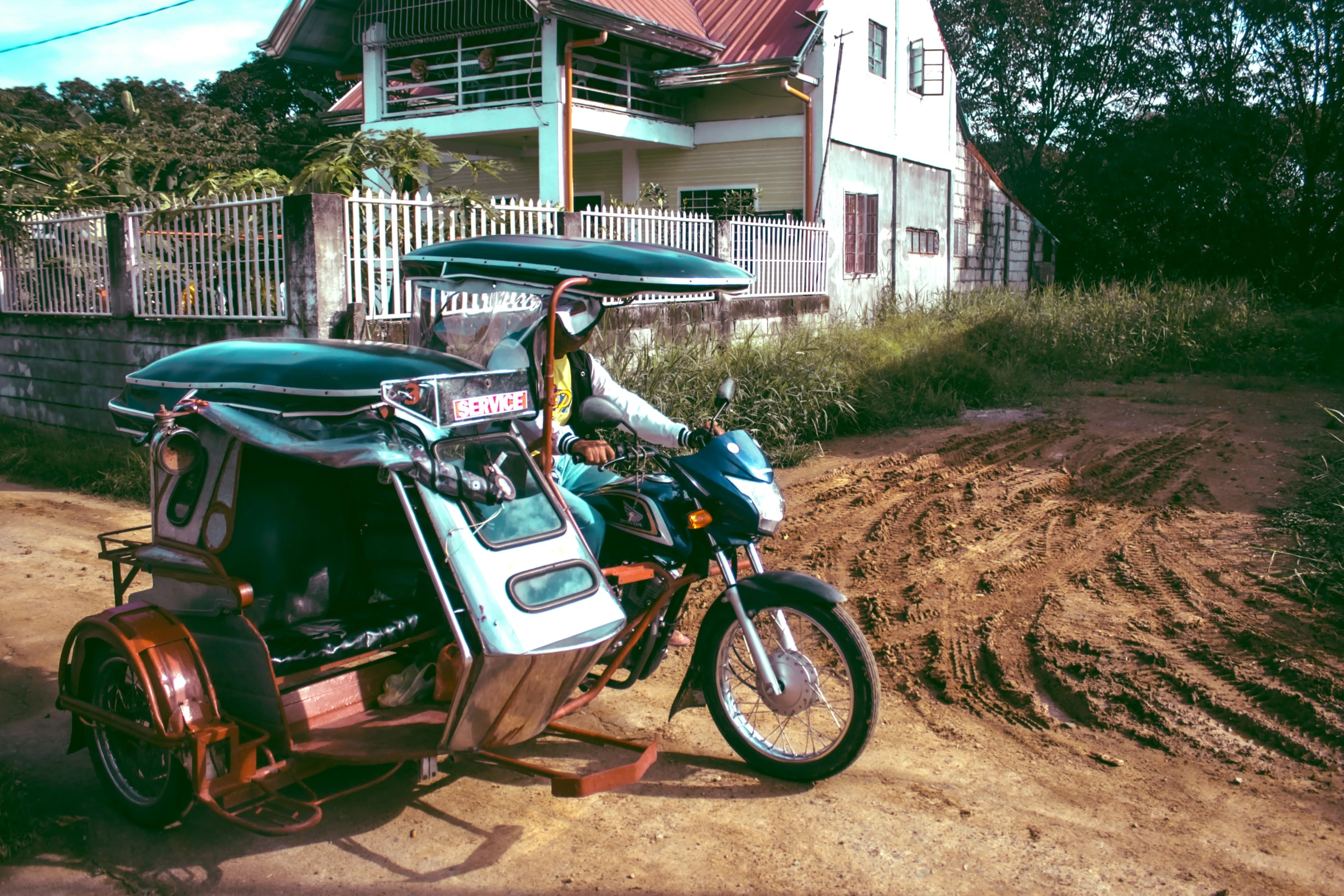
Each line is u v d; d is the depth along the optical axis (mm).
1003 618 5164
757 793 3568
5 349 10266
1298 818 3359
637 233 10844
